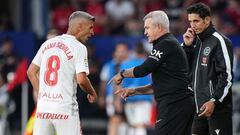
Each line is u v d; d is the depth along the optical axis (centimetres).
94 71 4434
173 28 4888
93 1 5322
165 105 2439
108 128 4356
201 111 2395
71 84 2400
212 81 2434
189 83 2464
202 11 2427
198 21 2434
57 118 2383
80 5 5322
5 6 5241
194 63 2489
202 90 2447
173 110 2431
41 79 2425
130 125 3956
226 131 2466
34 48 4566
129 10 5250
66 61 2395
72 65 2395
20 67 4091
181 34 4647
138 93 2553
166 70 2427
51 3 5381
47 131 2408
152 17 2431
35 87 2464
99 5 5291
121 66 3812
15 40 4566
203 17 2431
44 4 4922
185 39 2520
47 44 2439
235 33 5128
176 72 2425
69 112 2386
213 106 2381
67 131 2383
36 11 4931
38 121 2416
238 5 5291
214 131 2464
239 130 4253
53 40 2434
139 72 2412
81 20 2434
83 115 4397
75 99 2416
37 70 2461
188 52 2534
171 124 2436
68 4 5319
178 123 2436
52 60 2411
